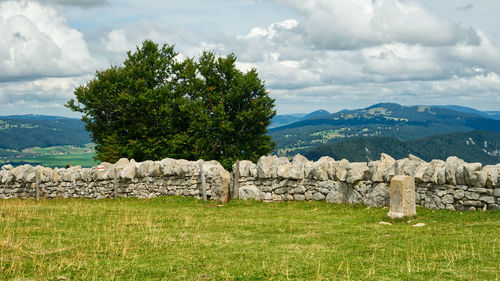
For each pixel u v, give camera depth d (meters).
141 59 42.41
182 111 39.72
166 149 38.81
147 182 25.22
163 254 9.62
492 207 14.42
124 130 41.31
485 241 10.39
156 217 16.03
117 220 15.25
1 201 27.16
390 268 8.21
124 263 8.75
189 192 23.75
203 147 39.25
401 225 13.67
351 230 12.87
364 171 18.30
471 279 7.40
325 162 19.98
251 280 7.60
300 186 20.59
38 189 28.77
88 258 9.18
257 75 41.53
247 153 40.03
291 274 7.89
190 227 13.70
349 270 8.12
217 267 8.45
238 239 11.53
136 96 39.09
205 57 42.75
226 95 40.34
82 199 26.84
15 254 9.30
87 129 42.56
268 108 41.22
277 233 12.55
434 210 15.77
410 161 17.08
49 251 9.79
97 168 26.89
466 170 15.10
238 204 21.22
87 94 40.72
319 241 11.16
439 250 9.64
